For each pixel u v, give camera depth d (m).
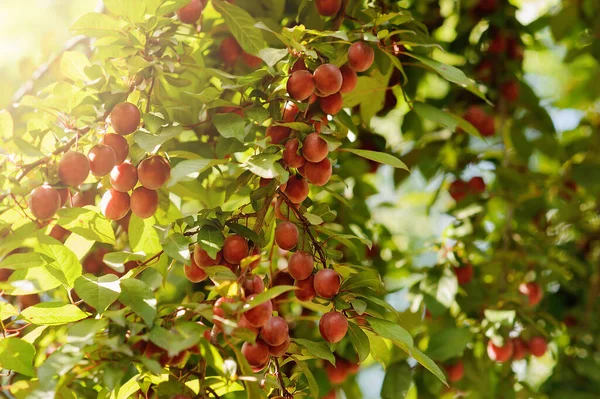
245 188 1.55
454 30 1.85
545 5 2.35
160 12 1.36
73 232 1.35
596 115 2.28
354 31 1.45
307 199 1.40
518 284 1.81
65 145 1.32
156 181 1.31
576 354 1.97
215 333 1.27
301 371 1.40
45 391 1.19
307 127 1.30
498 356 1.71
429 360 1.31
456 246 1.77
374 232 1.84
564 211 1.98
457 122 1.54
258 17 1.60
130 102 1.37
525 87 1.88
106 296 1.24
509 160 1.97
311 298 1.32
